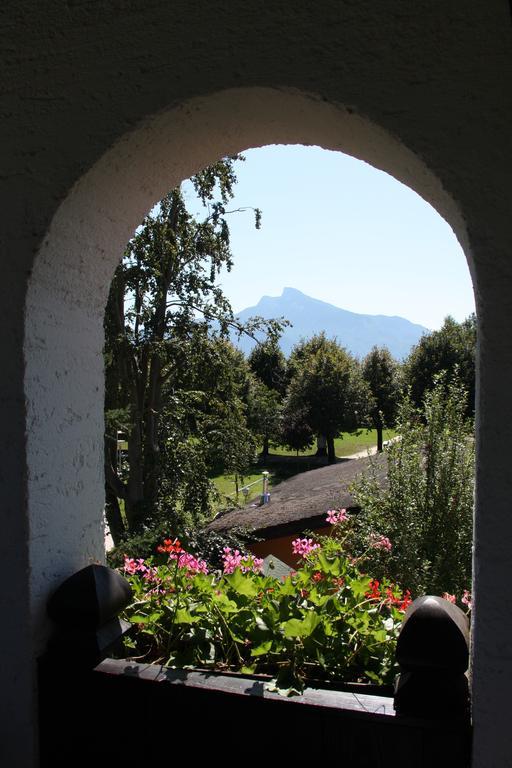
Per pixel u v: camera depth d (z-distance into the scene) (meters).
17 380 1.44
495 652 1.21
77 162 1.41
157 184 1.66
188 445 9.95
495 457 1.18
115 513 9.83
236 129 1.52
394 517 5.38
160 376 10.21
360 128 1.33
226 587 1.79
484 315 1.18
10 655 1.50
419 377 27.52
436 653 1.27
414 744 1.28
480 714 1.23
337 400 29.58
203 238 10.30
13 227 1.45
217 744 1.42
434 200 1.37
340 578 1.92
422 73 1.22
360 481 6.04
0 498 1.47
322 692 1.40
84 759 1.51
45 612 1.53
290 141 1.60
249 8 1.30
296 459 32.06
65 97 1.42
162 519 8.88
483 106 1.19
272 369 31.19
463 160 1.20
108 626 1.59
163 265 9.71
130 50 1.37
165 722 1.46
